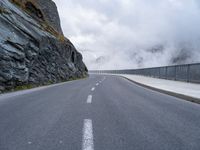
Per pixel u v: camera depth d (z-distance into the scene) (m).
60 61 28.89
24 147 3.91
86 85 20.69
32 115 6.62
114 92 14.29
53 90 15.23
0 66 13.84
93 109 7.73
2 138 4.40
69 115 6.66
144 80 29.86
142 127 5.43
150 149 3.90
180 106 9.18
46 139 4.36
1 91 13.38
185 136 4.76
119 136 4.64
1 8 19.20
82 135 4.65
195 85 20.14
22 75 16.27
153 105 9.17
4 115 6.61
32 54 19.00
